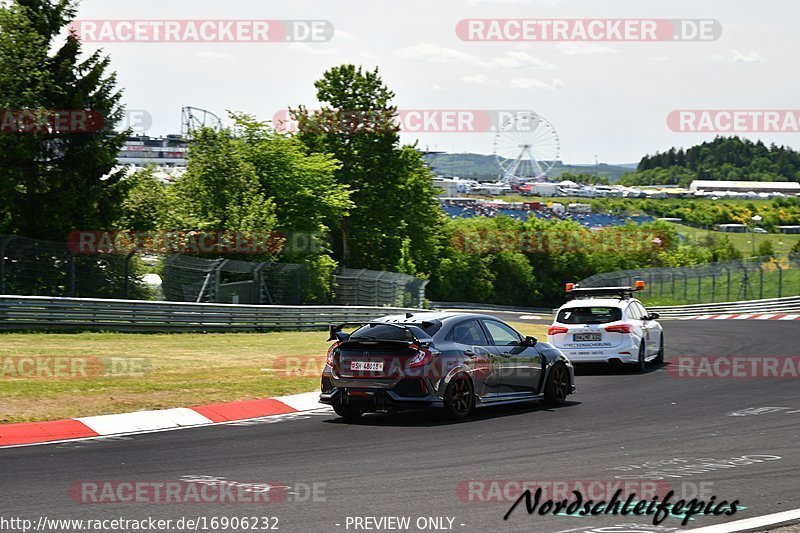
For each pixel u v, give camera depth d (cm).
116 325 4231
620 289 3500
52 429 1939
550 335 3297
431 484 1388
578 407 2342
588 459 1597
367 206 11081
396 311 6462
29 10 6181
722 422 2048
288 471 1500
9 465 1559
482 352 2191
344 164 11088
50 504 1252
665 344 4606
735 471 1473
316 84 11206
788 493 1302
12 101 5809
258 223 7556
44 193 6050
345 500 1277
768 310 8212
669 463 1550
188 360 3167
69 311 4047
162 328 4438
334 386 2116
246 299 6072
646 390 2727
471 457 1625
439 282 16638
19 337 3662
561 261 19175
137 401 2256
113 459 1620
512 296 18538
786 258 9025
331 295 7075
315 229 9150
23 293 4466
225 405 2292
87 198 6175
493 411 2270
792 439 1797
